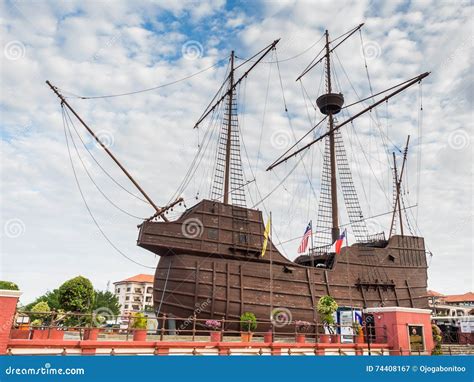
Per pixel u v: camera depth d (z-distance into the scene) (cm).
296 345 1616
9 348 1086
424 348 1856
